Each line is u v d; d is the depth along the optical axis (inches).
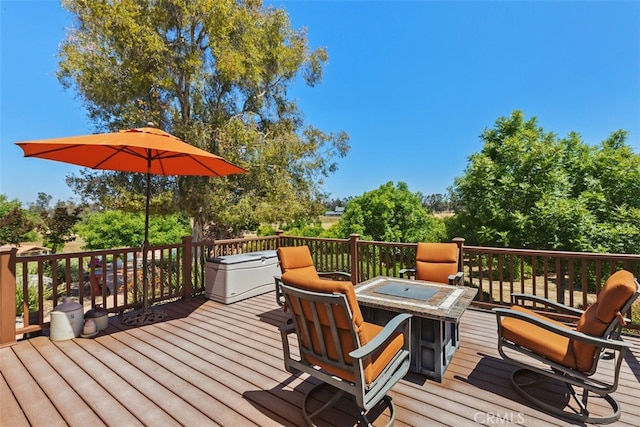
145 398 87.7
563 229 330.0
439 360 95.7
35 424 76.0
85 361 111.7
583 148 402.9
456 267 146.7
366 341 69.4
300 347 80.8
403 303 101.2
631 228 311.9
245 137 342.3
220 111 381.1
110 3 282.2
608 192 366.0
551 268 353.7
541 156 363.9
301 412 81.0
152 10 304.3
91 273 153.5
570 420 77.0
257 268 205.3
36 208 807.7
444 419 77.1
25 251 354.9
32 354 117.7
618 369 74.9
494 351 117.6
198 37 352.5
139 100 312.8
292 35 434.0
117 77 305.7
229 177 374.0
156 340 131.7
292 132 428.8
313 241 243.3
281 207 380.5
